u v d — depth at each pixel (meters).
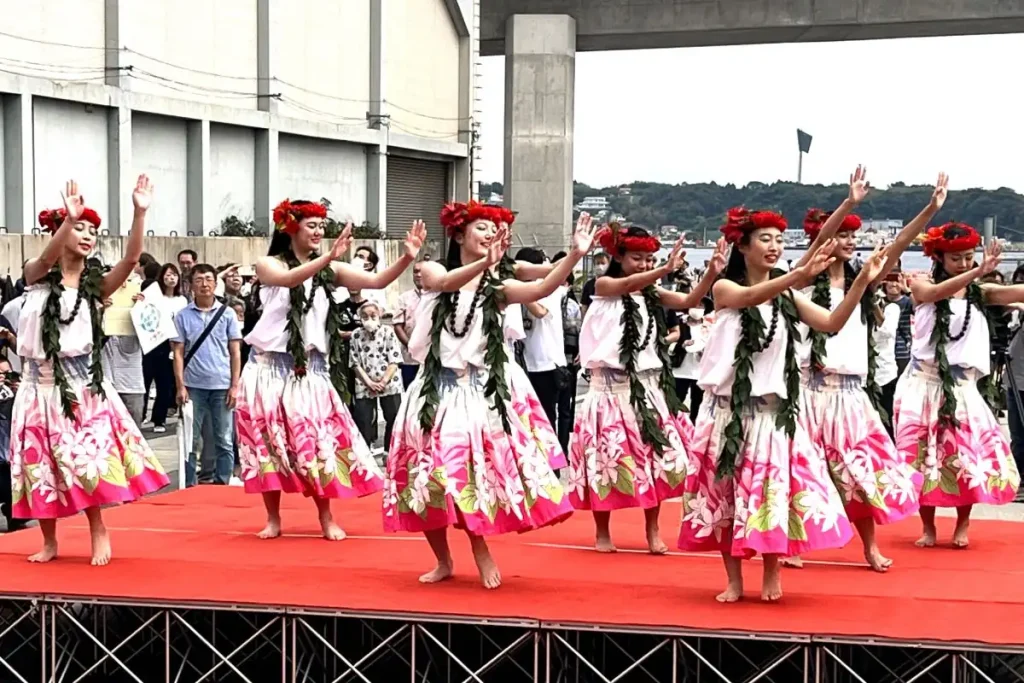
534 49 35.53
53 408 6.92
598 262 11.09
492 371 6.44
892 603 6.11
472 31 35.09
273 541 7.63
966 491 7.58
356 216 30.39
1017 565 7.14
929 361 7.72
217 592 6.23
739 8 34.62
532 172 35.84
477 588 6.40
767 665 6.24
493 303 6.49
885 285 11.12
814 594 6.30
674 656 5.78
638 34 35.66
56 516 6.91
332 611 5.93
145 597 6.12
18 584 6.43
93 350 7.02
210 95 25.41
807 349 6.96
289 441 7.65
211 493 9.39
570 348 11.91
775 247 6.18
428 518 6.39
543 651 5.82
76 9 21.94
